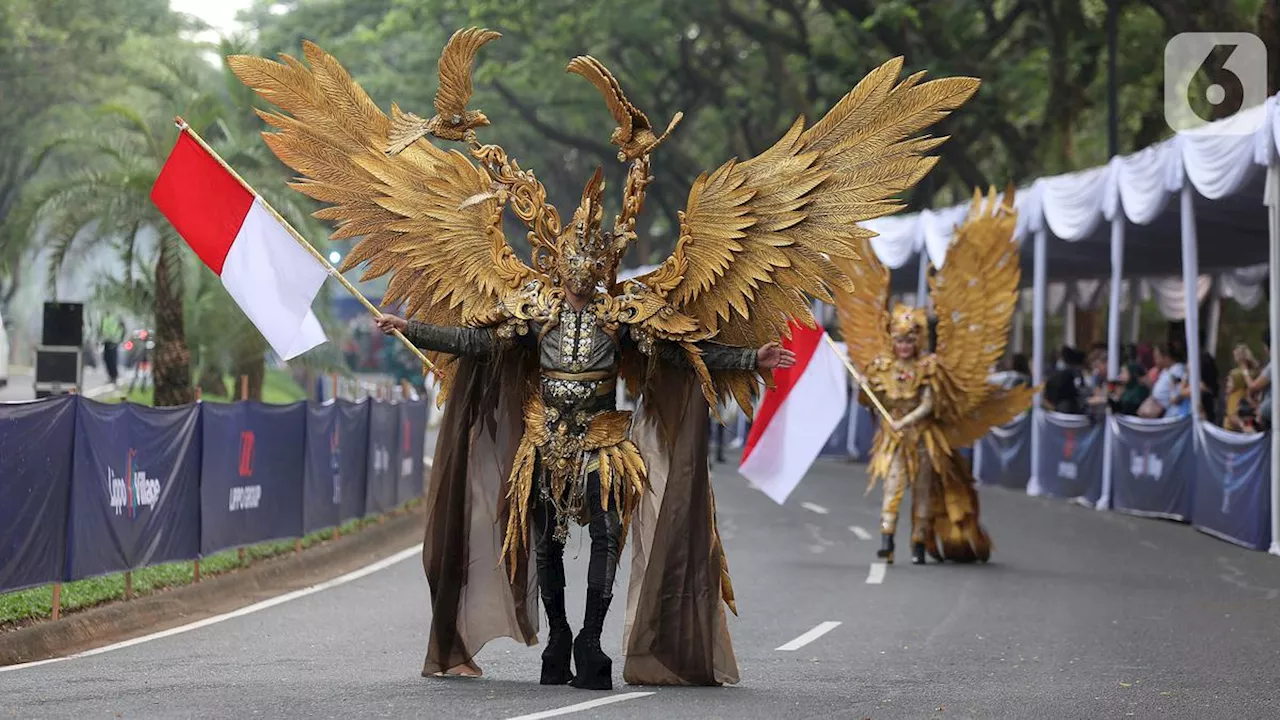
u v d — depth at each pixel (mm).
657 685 19672
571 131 118875
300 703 18109
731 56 98688
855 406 82812
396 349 121312
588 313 19609
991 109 78812
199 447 30875
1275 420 37406
